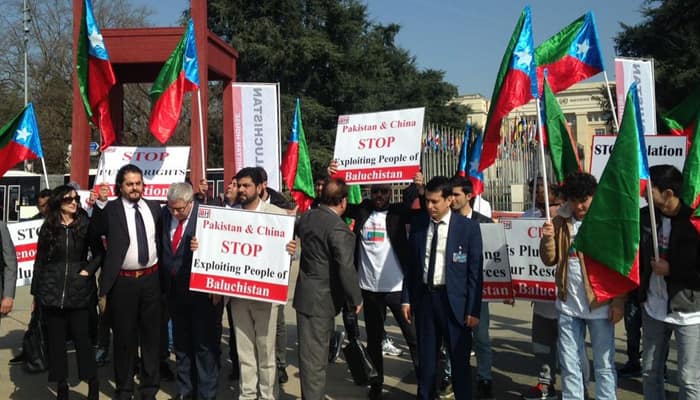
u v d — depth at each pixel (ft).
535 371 22.31
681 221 13.76
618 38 105.81
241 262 16.93
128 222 18.31
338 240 16.29
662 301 14.29
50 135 111.24
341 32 115.75
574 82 21.70
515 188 53.26
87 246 18.62
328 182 16.97
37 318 22.61
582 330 15.64
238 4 109.50
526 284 18.62
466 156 27.32
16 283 20.48
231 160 39.40
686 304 13.65
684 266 13.57
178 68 23.68
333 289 16.71
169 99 23.53
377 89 120.37
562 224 15.88
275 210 18.42
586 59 21.54
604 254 14.21
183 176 25.12
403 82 137.90
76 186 24.82
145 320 18.51
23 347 23.07
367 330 19.75
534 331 18.79
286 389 20.70
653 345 14.51
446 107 147.02
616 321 14.84
